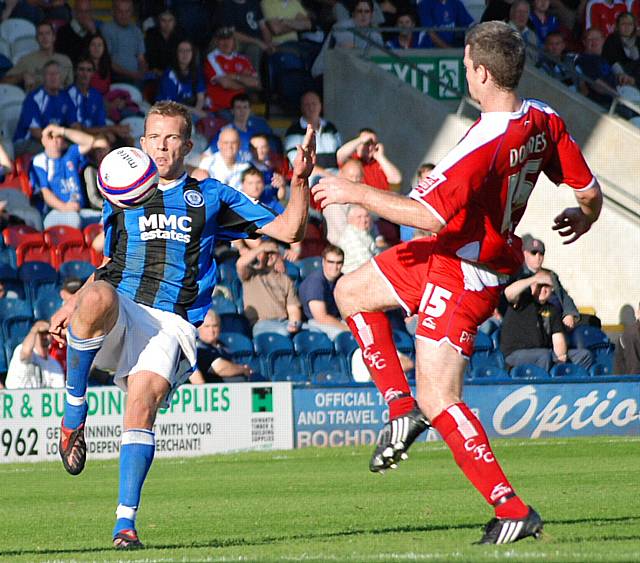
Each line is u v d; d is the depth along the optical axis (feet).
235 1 177.68
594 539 47.34
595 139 172.35
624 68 187.42
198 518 63.87
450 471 93.97
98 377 115.24
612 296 158.10
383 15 184.55
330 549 45.65
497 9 182.29
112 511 70.74
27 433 107.45
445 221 45.37
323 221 148.97
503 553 41.65
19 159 147.74
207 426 111.65
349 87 175.11
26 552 49.67
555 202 158.20
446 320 47.19
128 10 171.32
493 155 45.78
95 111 156.04
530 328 130.62
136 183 50.67
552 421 121.49
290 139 156.97
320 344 130.52
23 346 113.39
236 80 170.40
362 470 96.07
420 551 43.52
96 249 140.05
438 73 177.99
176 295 52.60
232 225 53.93
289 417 114.62
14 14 166.81
